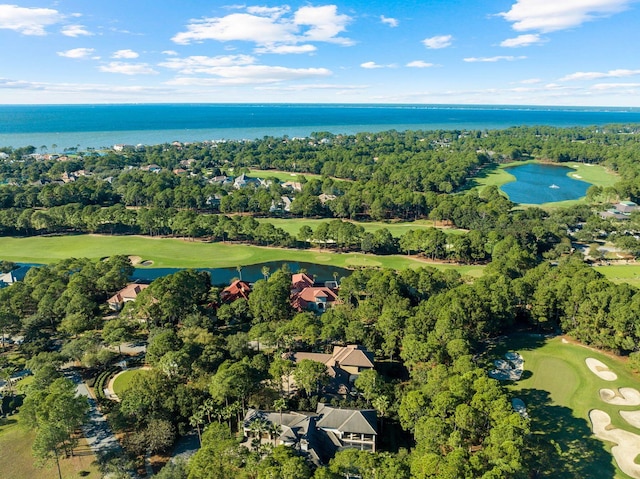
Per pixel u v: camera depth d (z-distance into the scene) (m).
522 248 171.00
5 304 122.69
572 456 76.06
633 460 75.44
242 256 189.25
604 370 100.25
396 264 178.12
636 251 178.88
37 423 78.06
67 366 105.44
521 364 103.62
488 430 74.00
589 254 179.50
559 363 103.50
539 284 125.06
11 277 152.38
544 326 118.31
